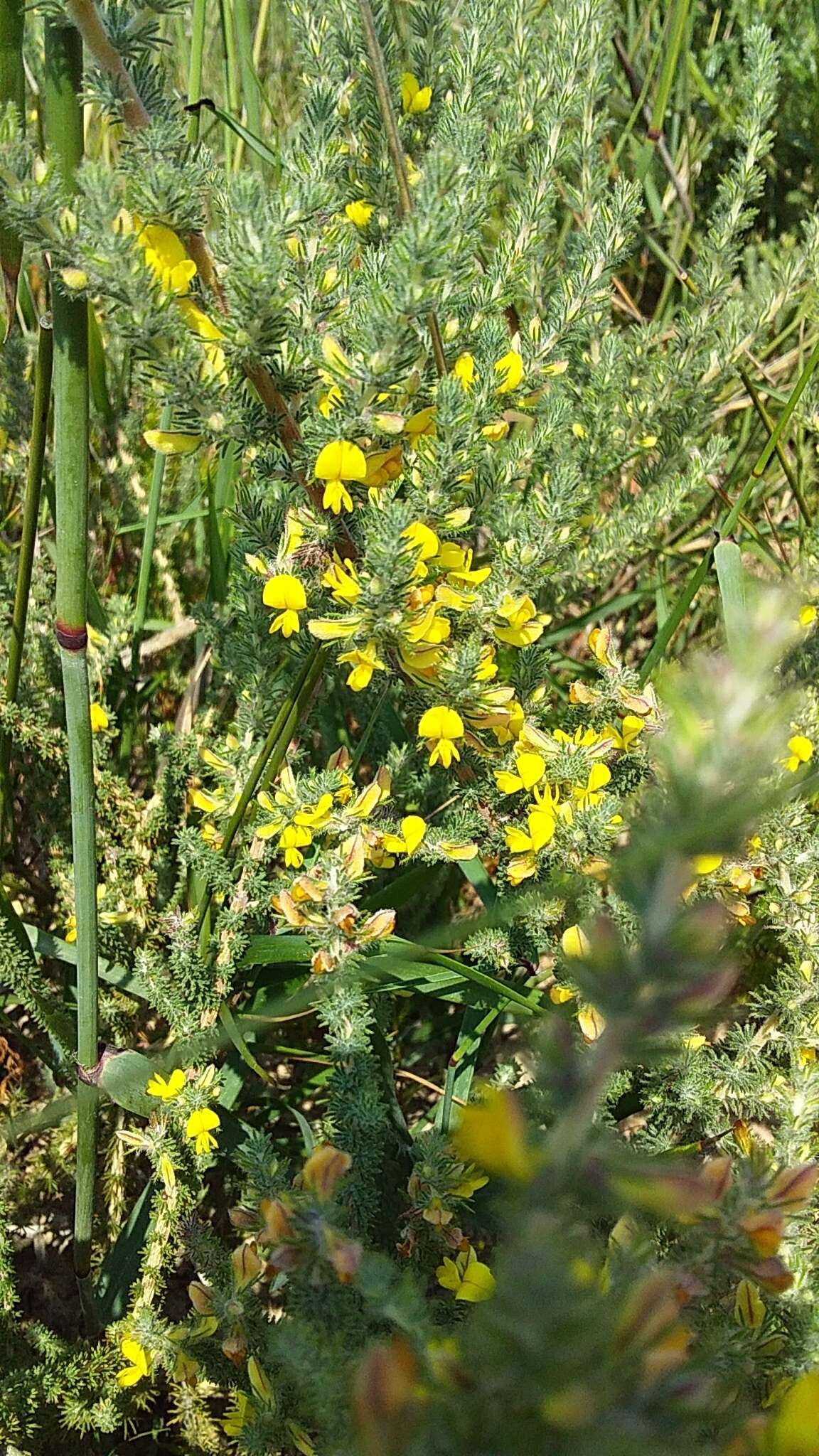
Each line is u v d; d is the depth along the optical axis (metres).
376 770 0.24
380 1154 0.17
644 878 0.06
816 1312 0.14
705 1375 0.08
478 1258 0.18
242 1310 0.15
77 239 0.12
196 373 0.14
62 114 0.12
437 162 0.13
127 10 0.12
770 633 0.05
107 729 0.22
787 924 0.19
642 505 0.23
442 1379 0.07
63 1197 0.22
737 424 0.33
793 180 0.36
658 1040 0.06
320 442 0.15
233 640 0.20
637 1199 0.07
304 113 0.19
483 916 0.17
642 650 0.30
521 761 0.18
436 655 0.16
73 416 0.13
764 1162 0.11
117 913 0.21
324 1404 0.11
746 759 0.05
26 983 0.19
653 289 0.36
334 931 0.17
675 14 0.30
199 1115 0.18
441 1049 0.24
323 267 0.15
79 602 0.14
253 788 0.19
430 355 0.16
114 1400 0.18
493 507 0.19
